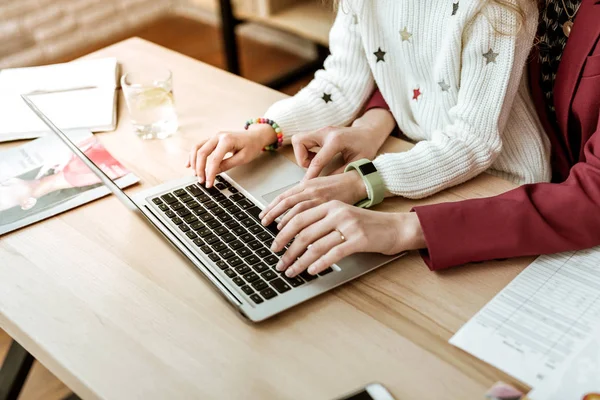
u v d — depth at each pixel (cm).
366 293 89
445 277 92
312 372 79
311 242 94
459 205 97
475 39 111
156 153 122
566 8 115
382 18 126
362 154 118
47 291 93
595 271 91
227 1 273
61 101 138
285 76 291
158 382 79
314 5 284
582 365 77
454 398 75
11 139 128
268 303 87
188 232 100
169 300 90
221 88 143
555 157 125
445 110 123
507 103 113
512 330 82
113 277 94
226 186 111
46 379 173
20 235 104
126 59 157
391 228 95
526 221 94
